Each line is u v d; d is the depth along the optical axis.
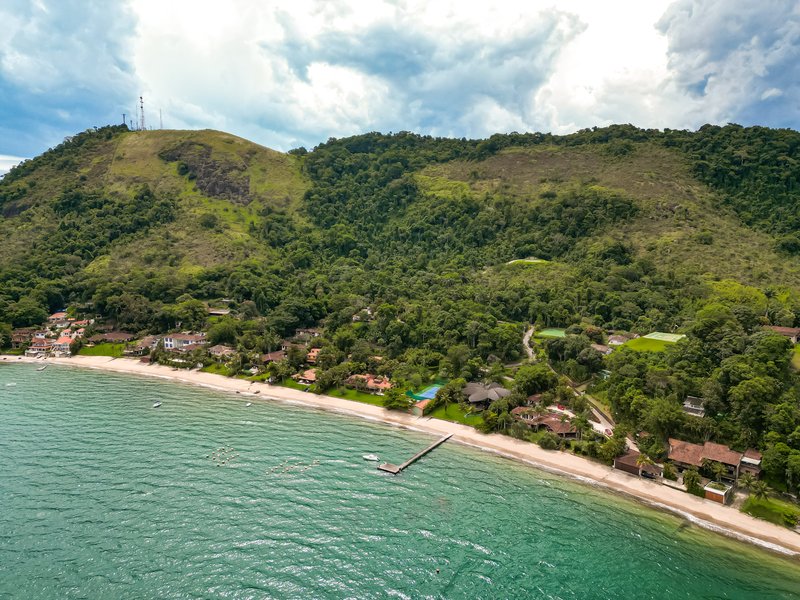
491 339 163.62
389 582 67.81
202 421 125.44
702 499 92.12
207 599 62.84
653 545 78.81
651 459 104.25
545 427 120.56
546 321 190.38
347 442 115.06
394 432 122.88
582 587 68.88
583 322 185.00
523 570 71.69
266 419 129.12
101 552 71.12
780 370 113.56
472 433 123.25
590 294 196.00
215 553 71.81
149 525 78.00
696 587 69.69
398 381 149.25
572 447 112.69
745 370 110.50
